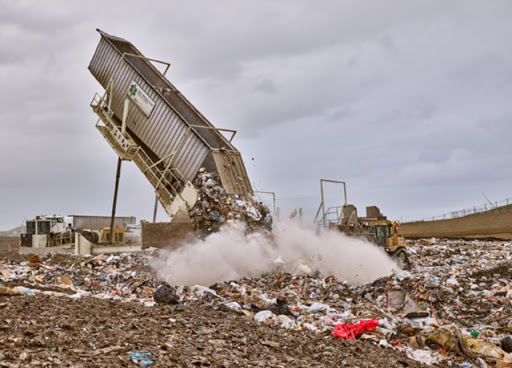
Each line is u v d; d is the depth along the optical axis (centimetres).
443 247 3186
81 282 1598
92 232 2748
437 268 2145
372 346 912
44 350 581
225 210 1719
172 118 1902
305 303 1310
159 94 1934
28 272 1745
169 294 1115
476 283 1592
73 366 535
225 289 1370
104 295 1316
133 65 2016
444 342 916
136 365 581
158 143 1944
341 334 938
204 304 1111
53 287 1291
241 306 1113
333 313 1159
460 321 1198
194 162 1825
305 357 766
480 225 5041
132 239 2955
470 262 2339
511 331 1067
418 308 1252
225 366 633
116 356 598
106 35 2138
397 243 2222
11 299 913
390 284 1443
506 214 5253
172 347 671
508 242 3672
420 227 5766
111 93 2072
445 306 1342
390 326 1031
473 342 927
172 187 1858
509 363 855
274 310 1088
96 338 665
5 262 2019
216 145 1866
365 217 2230
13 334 630
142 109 1989
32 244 2928
